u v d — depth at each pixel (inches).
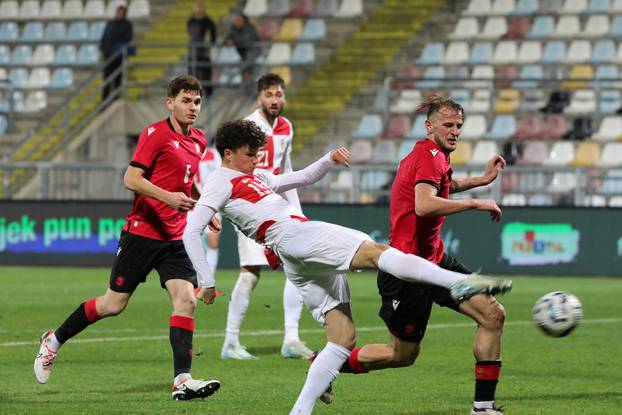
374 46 2952.8
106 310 817.5
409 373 937.5
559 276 2090.3
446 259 738.8
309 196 2359.7
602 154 2498.8
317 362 671.1
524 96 2743.6
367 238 663.1
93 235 2273.6
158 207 802.8
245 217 698.2
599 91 2544.3
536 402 783.7
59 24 3228.3
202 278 713.6
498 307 695.7
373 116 2731.3
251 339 1184.8
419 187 692.7
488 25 2938.0
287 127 1052.5
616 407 763.4
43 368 826.2
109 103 2758.4
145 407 744.3
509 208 2105.1
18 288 1801.2
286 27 3058.6
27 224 2313.0
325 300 678.5
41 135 2822.3
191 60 2689.5
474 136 2640.3
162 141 804.0
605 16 2874.0
